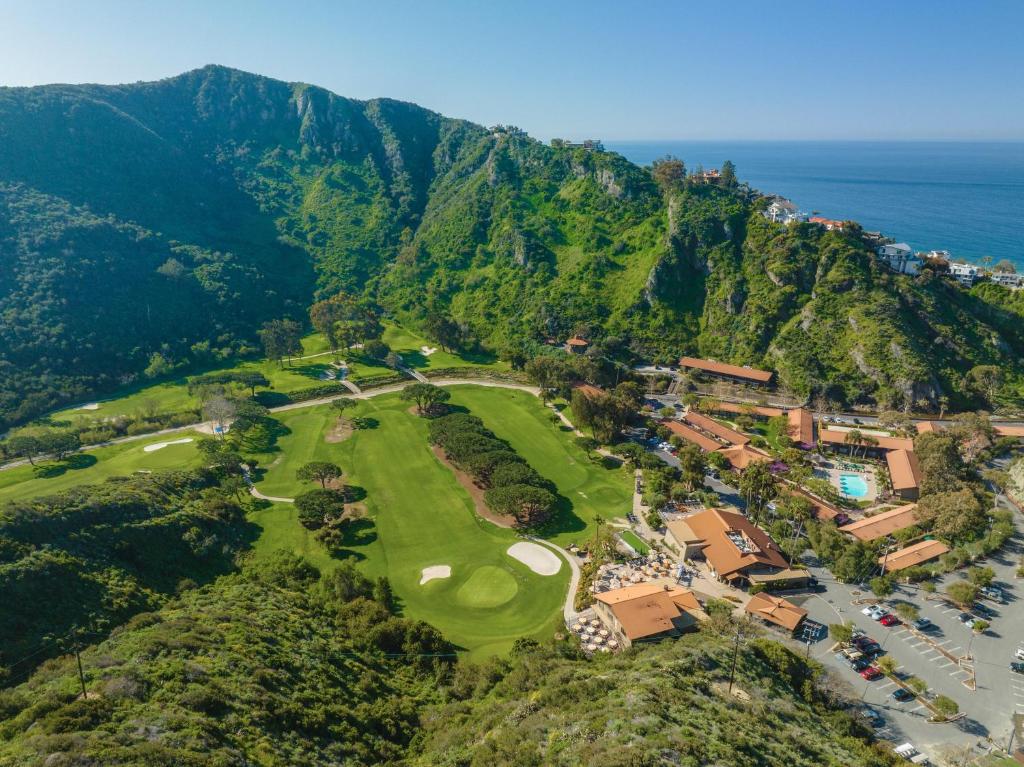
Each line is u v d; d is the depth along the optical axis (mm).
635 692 60594
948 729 71000
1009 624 88938
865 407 165750
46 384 166500
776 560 101375
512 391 186000
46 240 196875
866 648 83750
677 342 199500
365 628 85812
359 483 133875
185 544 102438
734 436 150625
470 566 105938
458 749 59375
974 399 164750
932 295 185250
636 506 124000
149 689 59281
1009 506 122438
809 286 191500
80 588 83250
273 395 178500
